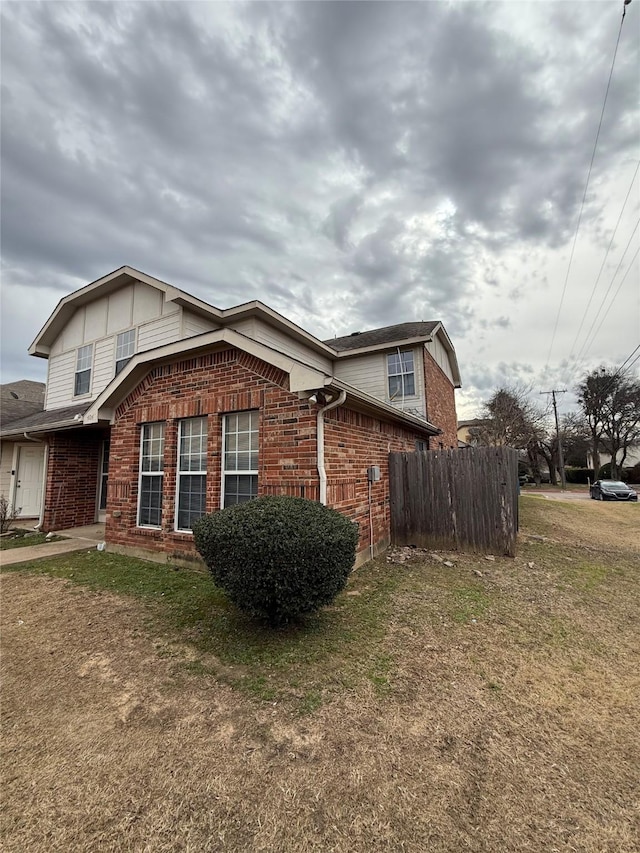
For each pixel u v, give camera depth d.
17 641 3.96
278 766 2.29
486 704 2.90
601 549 8.27
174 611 4.66
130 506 7.44
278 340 12.14
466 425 45.25
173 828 1.90
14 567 6.71
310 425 5.52
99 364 12.19
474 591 5.38
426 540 7.82
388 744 2.47
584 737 2.56
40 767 2.30
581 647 3.84
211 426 6.45
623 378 35.47
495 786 2.14
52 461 10.34
